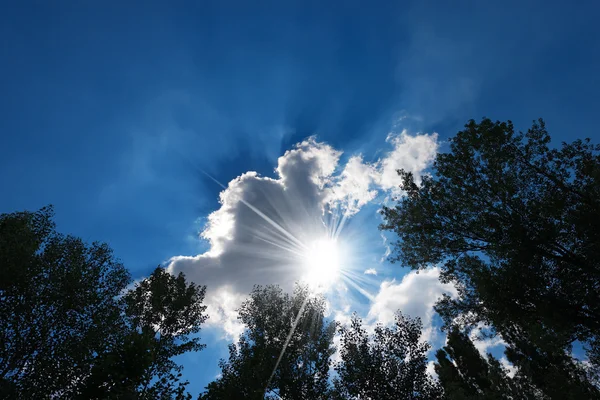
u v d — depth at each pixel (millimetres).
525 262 16625
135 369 14508
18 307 17703
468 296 18969
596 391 21406
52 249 20547
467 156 17766
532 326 16188
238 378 19375
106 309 20766
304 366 21781
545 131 16406
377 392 20016
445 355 33906
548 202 16125
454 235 18891
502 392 28125
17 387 16453
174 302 24703
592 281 15727
